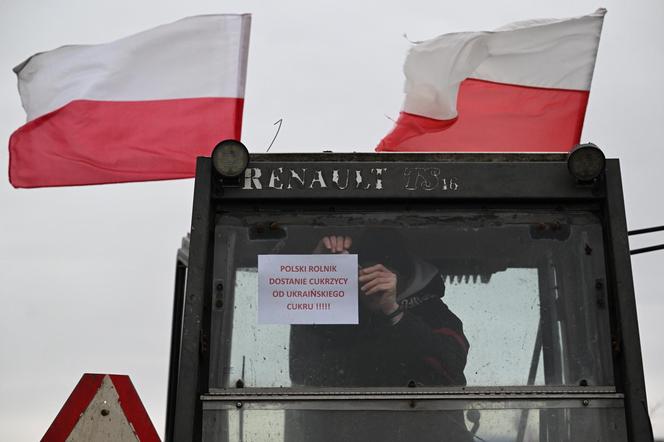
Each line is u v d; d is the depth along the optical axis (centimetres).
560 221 681
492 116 1238
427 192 677
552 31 1222
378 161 686
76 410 805
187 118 1270
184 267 755
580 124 1238
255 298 664
